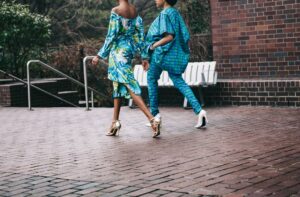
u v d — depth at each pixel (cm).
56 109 1275
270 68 1231
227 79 1252
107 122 1017
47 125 1015
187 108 1151
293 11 1197
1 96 1420
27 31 1622
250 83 1134
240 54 1263
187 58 901
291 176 545
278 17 1214
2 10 1585
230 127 880
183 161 641
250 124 899
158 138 815
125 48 852
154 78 905
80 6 2428
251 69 1253
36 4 2344
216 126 898
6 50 1620
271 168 583
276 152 664
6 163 686
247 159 633
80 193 521
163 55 888
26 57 1686
